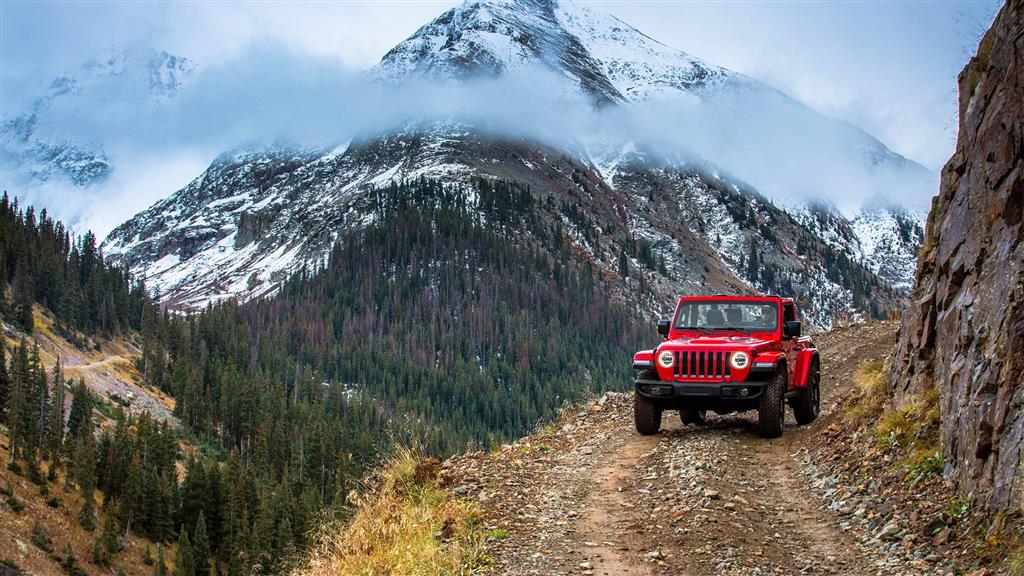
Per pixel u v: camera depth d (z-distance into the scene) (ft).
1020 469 22.31
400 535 28.22
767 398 40.16
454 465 36.27
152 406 536.83
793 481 33.27
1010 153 29.22
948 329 31.30
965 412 26.68
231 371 583.17
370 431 453.17
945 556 23.00
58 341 600.80
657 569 24.45
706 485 32.12
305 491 288.10
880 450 31.99
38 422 402.31
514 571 24.80
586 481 34.76
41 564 300.40
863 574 23.49
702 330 45.19
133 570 325.62
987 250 29.68
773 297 45.06
